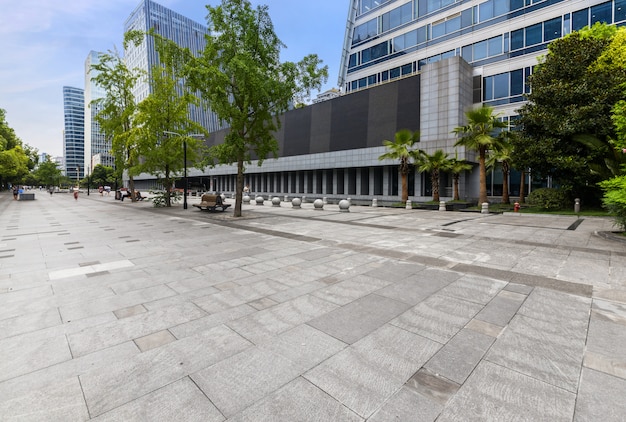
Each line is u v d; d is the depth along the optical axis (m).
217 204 22.12
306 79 17.75
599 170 17.06
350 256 8.59
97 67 29.70
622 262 7.86
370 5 40.28
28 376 3.21
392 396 2.91
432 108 30.66
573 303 5.16
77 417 2.63
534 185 28.23
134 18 99.25
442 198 31.48
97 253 9.04
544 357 3.56
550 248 9.63
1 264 7.80
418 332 4.17
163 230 13.61
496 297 5.45
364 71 41.12
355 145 37.09
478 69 30.59
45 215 20.83
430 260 8.12
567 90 20.05
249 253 8.98
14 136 60.97
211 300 5.34
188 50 17.30
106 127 31.16
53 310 4.93
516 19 28.22
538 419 2.61
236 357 3.58
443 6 33.12
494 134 28.95
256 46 17.34
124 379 3.17
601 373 3.25
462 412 2.70
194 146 26.59
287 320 4.54
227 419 2.62
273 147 19.22
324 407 2.76
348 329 4.26
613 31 21.80
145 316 4.69
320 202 25.42
